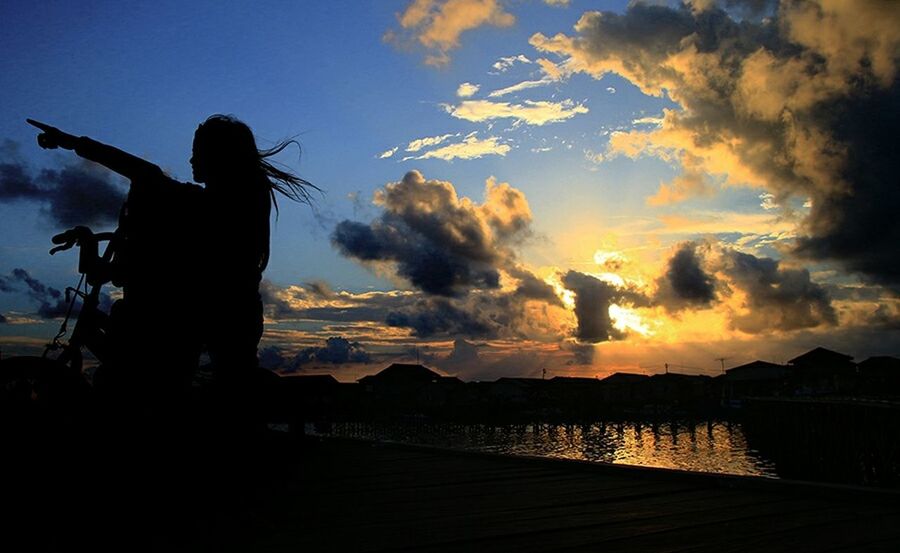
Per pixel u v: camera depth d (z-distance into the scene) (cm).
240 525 329
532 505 382
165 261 402
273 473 466
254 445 442
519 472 493
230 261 413
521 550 289
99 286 415
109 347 398
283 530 321
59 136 394
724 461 5700
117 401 392
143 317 397
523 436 9900
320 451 559
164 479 395
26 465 373
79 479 379
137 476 390
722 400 12744
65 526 322
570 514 359
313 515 352
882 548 290
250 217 423
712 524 336
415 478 467
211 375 451
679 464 5500
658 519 347
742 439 8412
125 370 394
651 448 7425
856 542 300
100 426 387
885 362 10306
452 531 321
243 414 426
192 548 290
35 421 383
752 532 319
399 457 556
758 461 5622
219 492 400
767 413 5566
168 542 299
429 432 10769
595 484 450
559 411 12825
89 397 397
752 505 381
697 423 11925
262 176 435
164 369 399
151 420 395
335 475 471
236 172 425
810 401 4391
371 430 10844
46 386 395
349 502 385
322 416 545
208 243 408
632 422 12100
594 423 11900
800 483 411
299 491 414
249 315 423
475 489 430
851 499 390
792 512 363
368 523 336
